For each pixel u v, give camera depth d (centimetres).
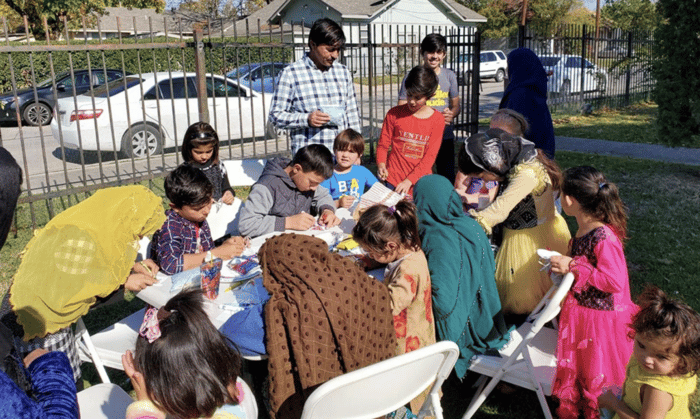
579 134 1230
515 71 477
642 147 1067
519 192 289
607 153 1020
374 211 245
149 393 156
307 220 334
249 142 1080
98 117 902
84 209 233
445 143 583
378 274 278
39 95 1295
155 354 152
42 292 215
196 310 160
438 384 219
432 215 271
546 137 453
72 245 220
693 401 304
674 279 473
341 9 2650
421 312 247
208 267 240
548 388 265
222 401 158
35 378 153
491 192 352
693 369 208
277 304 211
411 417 252
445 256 259
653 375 218
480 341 273
